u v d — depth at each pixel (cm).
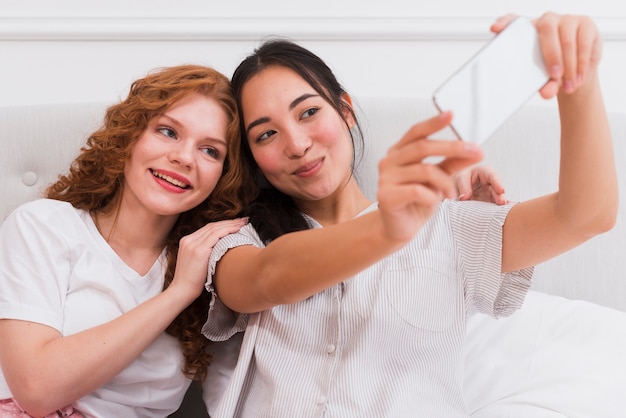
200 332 116
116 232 117
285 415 97
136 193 112
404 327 100
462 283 105
